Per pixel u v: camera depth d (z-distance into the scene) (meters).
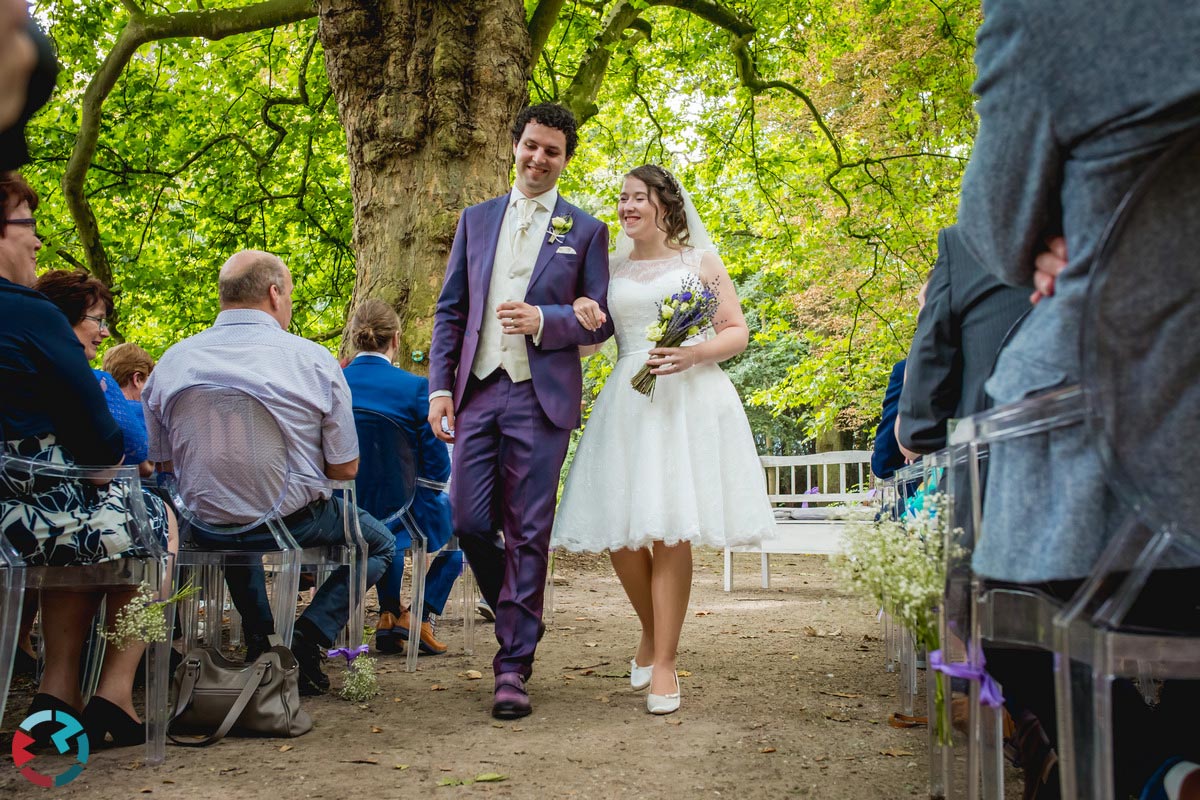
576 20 11.62
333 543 3.72
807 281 16.33
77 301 3.50
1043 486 1.53
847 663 4.47
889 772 2.69
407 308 7.10
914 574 1.95
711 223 14.28
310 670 3.76
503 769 2.73
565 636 5.30
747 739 3.06
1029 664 1.96
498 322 3.63
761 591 7.78
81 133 9.73
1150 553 1.39
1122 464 1.34
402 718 3.37
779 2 11.91
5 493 2.67
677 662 4.51
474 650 4.88
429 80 7.32
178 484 3.43
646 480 3.45
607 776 2.67
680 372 3.55
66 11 10.39
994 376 1.65
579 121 9.75
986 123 1.56
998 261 1.61
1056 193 1.52
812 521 7.42
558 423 3.52
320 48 11.50
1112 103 1.38
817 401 15.95
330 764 2.78
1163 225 1.31
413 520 4.44
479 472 3.59
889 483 3.30
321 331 13.19
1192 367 1.32
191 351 3.45
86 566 2.71
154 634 2.74
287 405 3.43
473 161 7.32
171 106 11.80
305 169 11.79
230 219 12.16
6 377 2.69
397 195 7.30
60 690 2.96
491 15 7.43
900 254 13.72
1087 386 1.35
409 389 4.46
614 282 3.80
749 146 14.00
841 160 12.80
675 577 3.54
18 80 0.73
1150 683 3.04
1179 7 1.33
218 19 9.27
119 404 3.55
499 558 3.73
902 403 2.44
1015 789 2.49
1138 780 1.75
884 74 13.69
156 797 2.46
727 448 3.62
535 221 3.73
